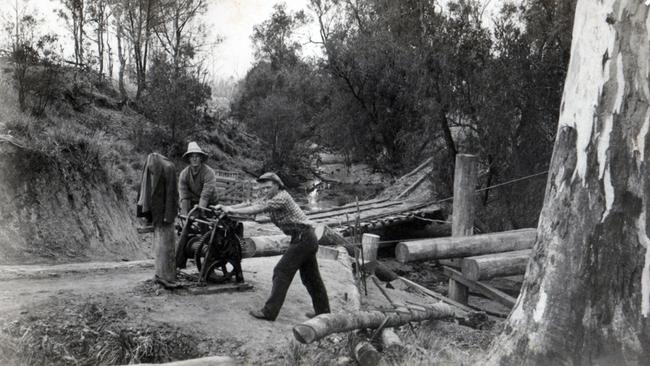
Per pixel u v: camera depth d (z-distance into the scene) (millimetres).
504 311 11312
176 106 22062
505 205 15914
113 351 5102
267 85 35781
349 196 24938
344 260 10484
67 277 7316
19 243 8789
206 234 7180
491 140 15812
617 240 4344
